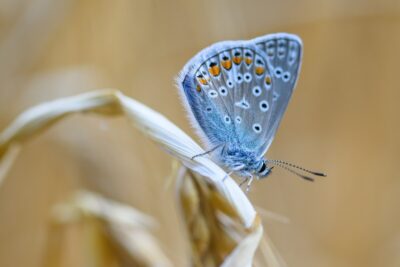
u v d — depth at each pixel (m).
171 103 0.22
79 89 0.20
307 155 0.25
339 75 0.26
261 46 0.16
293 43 0.16
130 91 0.21
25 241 0.21
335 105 0.26
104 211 0.17
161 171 0.20
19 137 0.16
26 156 0.21
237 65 0.16
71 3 0.20
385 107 0.26
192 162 0.14
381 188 0.25
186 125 0.22
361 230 0.24
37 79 0.20
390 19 0.24
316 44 0.26
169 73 0.22
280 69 0.16
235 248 0.15
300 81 0.26
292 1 0.23
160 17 0.22
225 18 0.22
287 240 0.23
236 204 0.14
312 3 0.23
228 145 0.16
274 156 0.25
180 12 0.22
